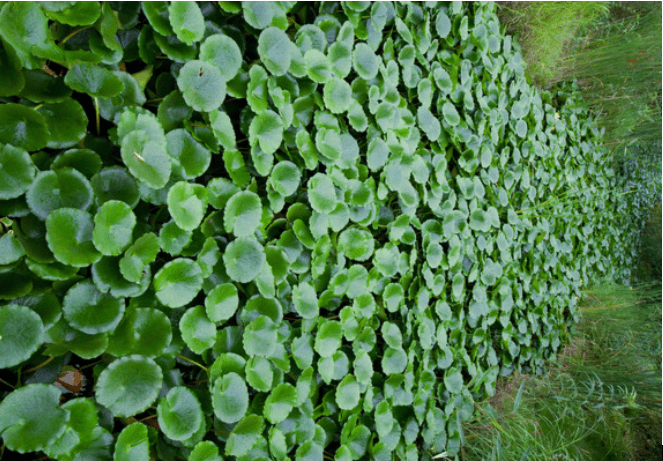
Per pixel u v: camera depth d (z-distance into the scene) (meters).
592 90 4.24
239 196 1.05
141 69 0.98
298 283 1.32
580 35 3.90
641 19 4.28
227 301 1.04
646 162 5.02
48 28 0.75
